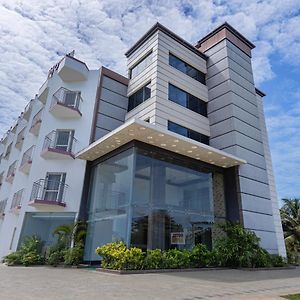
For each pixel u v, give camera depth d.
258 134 19.17
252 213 16.08
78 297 5.10
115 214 12.78
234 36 21.22
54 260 12.97
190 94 18.97
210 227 14.84
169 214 13.17
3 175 26.88
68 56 18.72
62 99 18.33
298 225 29.12
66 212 15.74
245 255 12.88
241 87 19.56
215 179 16.56
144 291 5.91
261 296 5.62
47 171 16.91
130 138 13.15
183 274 9.70
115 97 19.27
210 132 18.88
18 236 15.55
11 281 7.09
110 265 10.06
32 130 19.72
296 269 14.31
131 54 21.05
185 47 19.95
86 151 15.17
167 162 14.34
